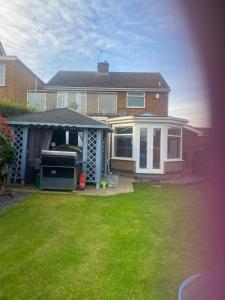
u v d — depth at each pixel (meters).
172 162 14.02
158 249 4.77
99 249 4.74
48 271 3.94
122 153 14.73
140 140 13.74
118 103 23.00
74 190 9.94
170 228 5.85
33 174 11.01
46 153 9.64
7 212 6.84
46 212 6.94
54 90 22.47
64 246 4.84
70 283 3.65
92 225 6.01
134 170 13.73
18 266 4.07
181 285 3.46
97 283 3.66
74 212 7.00
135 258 4.41
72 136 13.27
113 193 9.66
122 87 22.88
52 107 22.02
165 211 7.21
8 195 8.76
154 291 3.51
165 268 4.09
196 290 3.27
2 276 3.78
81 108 22.50
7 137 8.68
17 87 21.41
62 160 9.66
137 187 11.12
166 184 12.02
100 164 11.11
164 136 13.52
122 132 14.77
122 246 4.88
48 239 5.16
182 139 16.17
